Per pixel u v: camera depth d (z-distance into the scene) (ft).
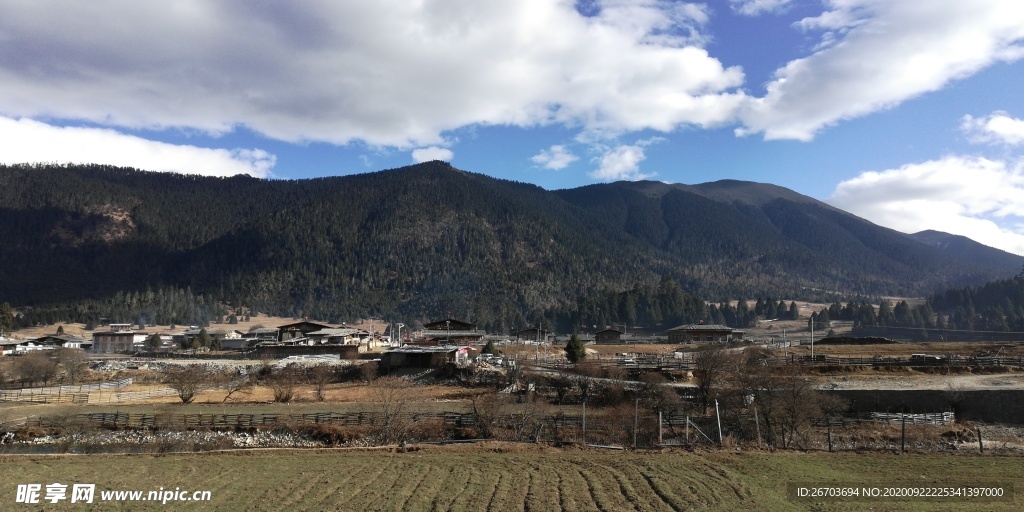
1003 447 161.58
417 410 204.95
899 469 132.87
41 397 257.55
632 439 167.73
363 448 161.58
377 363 327.47
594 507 107.04
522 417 182.60
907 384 234.58
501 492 115.75
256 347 441.68
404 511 105.50
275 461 144.25
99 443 173.47
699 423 183.62
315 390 275.80
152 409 221.05
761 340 509.35
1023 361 270.26
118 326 606.96
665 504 108.58
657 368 265.95
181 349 493.77
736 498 111.45
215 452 156.66
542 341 496.64
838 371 260.83
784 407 174.91
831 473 129.29
